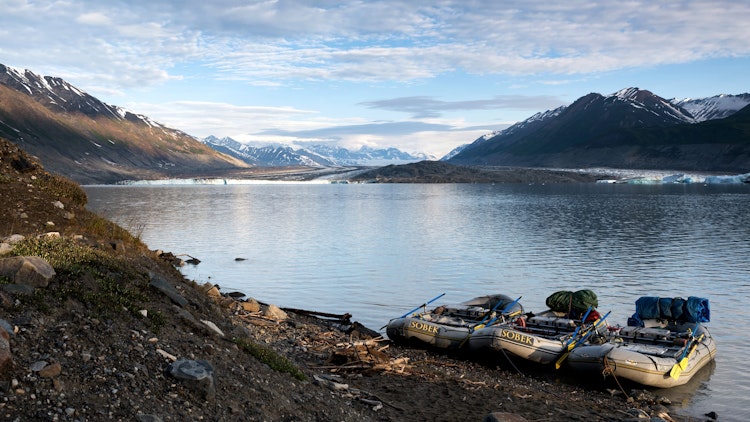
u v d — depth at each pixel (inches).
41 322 340.2
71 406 281.6
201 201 5265.8
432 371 633.0
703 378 696.4
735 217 3157.0
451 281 1342.3
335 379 534.9
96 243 629.0
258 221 3009.4
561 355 720.3
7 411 261.7
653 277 1390.3
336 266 1551.4
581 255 1764.3
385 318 998.4
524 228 2620.6
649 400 613.6
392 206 4510.3
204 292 761.0
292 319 885.2
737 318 988.6
